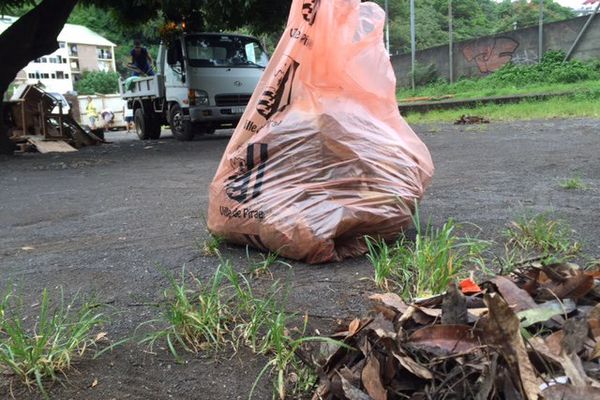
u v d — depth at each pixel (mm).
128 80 13859
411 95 21953
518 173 5293
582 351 1335
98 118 25297
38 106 10945
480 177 5195
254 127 2949
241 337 2008
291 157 2787
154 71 13070
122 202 5031
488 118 12273
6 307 2404
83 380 1791
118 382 1780
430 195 4430
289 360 1806
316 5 2898
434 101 17078
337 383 1442
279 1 10867
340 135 2764
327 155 2762
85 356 1937
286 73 2920
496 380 1239
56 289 2648
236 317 2146
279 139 2818
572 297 1659
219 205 2979
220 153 8922
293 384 1712
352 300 2291
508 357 1234
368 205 2709
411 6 23328
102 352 1925
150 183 6125
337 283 2484
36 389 1740
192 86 10555
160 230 3781
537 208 3729
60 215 4578
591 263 2436
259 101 2951
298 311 2207
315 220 2662
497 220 3451
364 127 2852
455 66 23266
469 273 2367
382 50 3070
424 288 2244
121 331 2123
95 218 4371
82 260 3129
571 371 1214
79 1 11828
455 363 1385
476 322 1444
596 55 19438
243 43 11328
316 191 2725
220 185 2988
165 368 1852
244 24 12117
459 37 35062
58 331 1930
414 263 2449
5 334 2113
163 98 12000
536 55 21141
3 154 10078
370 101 3041
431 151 7449
